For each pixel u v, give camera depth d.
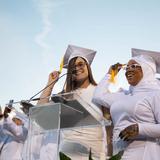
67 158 4.41
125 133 5.14
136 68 5.71
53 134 5.70
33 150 5.54
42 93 6.81
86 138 5.71
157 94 5.38
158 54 5.97
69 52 7.21
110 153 5.89
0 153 7.40
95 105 6.12
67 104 5.14
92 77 6.68
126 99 5.57
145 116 5.37
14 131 6.96
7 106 6.82
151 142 5.18
